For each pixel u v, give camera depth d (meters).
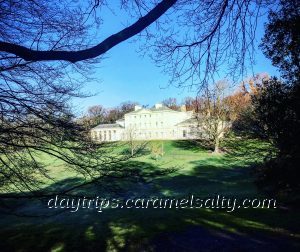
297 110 12.80
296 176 13.12
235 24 5.59
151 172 7.88
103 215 22.42
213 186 33.28
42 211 23.75
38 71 7.46
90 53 2.85
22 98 7.39
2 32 6.73
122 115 138.25
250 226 17.53
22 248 16.06
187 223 19.28
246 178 36.53
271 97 13.79
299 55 13.19
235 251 13.92
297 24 12.23
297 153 12.82
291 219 17.83
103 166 7.53
